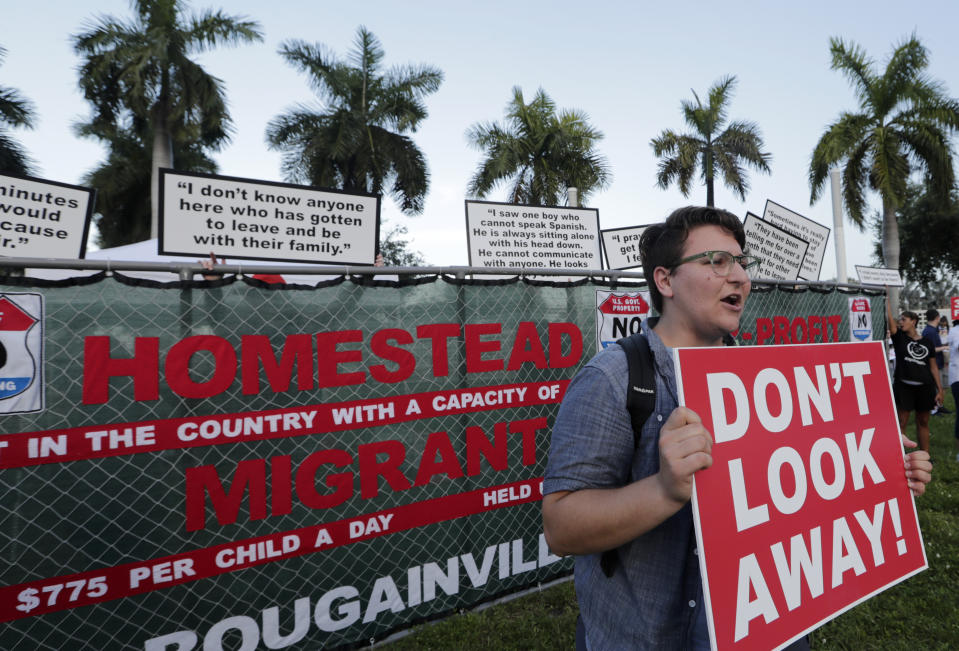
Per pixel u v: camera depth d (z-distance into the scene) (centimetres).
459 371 334
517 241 458
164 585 254
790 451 135
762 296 525
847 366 157
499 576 344
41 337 236
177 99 1848
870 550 146
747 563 119
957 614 322
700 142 2338
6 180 271
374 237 339
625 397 120
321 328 294
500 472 346
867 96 1823
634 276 402
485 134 2314
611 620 123
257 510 274
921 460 162
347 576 296
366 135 2250
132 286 254
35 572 233
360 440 302
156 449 255
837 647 296
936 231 2577
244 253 305
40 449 234
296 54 2159
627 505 105
